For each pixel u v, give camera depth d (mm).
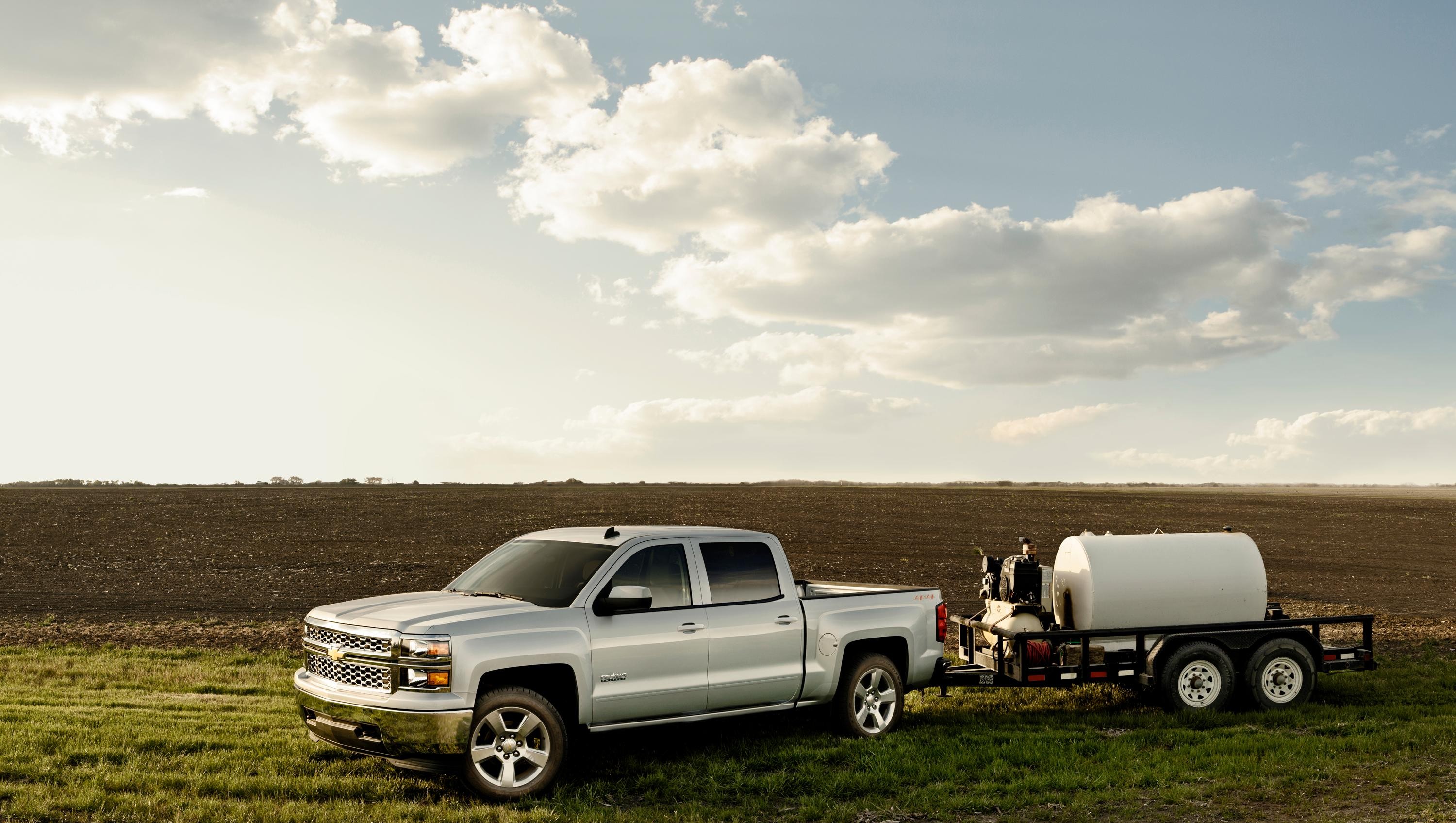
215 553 31328
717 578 7859
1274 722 9391
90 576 25328
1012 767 7637
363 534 38188
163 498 53906
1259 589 10328
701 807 6547
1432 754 7895
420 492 63812
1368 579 30953
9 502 48625
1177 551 10312
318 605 20594
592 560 7492
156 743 7645
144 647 13859
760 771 7504
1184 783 7191
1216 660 10008
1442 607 23812
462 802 6469
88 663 12047
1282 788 7004
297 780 6695
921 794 6859
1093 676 9898
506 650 6613
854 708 8539
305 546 33781
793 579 8320
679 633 7426
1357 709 9883
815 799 6688
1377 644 15195
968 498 73938
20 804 5945
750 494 71125
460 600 7273
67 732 7906
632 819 6234
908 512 57531
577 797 6645
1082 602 10141
